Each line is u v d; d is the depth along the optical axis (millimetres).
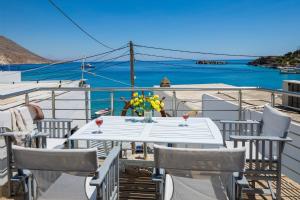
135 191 3686
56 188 2389
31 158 2221
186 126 3730
